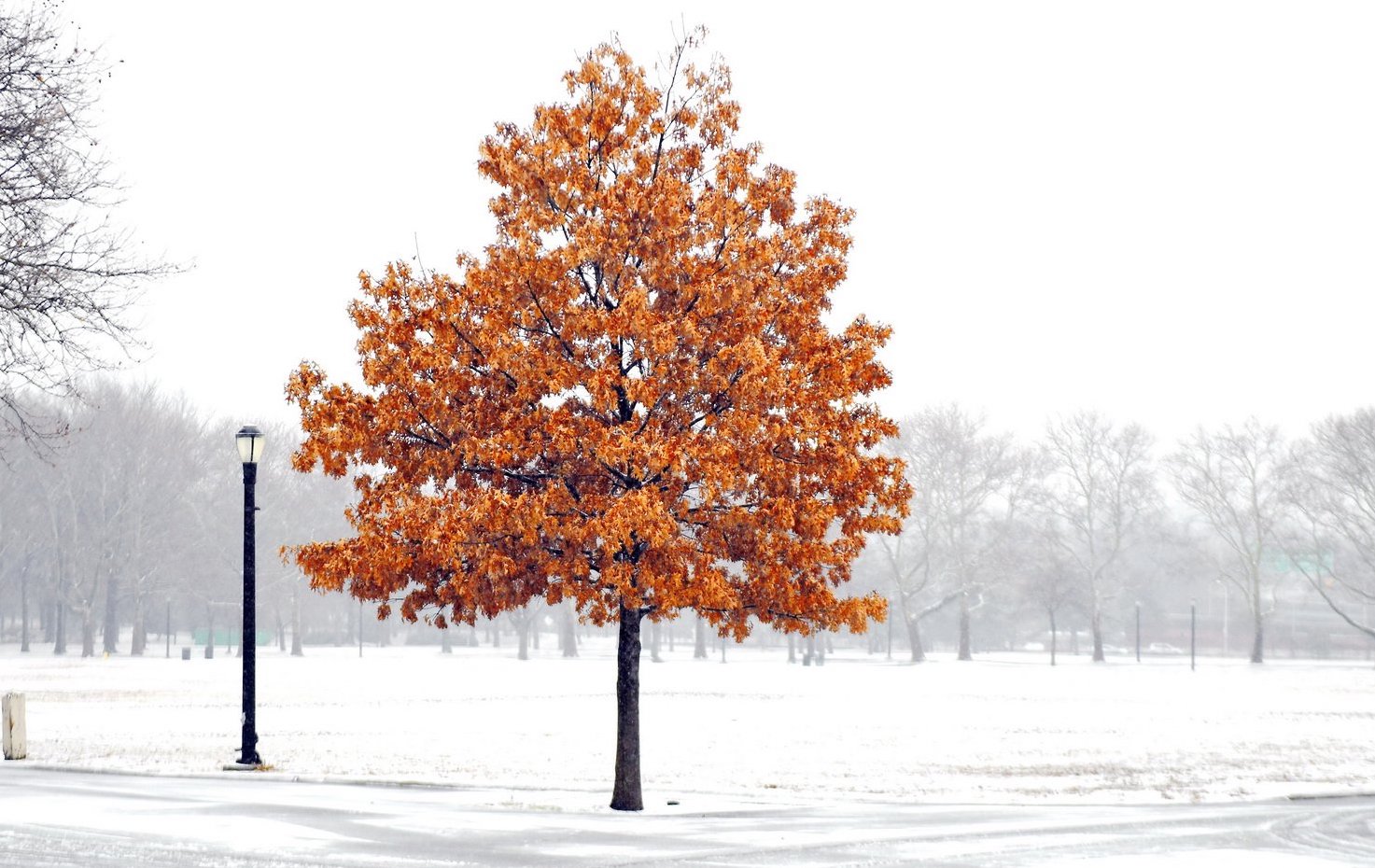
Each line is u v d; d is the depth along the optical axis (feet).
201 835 44.60
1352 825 55.67
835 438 58.13
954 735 107.24
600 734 103.30
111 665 253.85
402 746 91.25
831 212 63.26
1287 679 227.81
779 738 102.01
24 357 49.88
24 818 48.16
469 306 58.65
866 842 46.91
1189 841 48.73
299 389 58.44
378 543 56.08
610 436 53.52
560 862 40.88
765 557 57.31
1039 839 48.42
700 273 58.29
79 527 319.68
